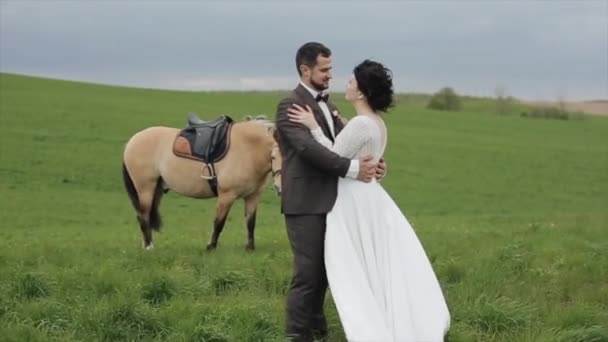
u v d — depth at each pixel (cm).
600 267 1007
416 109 6356
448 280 930
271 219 2259
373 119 650
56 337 661
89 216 2236
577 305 789
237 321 684
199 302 780
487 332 723
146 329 690
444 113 6169
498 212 2816
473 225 1859
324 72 652
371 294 614
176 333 665
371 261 625
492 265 991
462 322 732
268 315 714
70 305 746
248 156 1230
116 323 689
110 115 4428
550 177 3672
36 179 2831
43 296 791
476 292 838
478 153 4222
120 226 2047
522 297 848
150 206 1296
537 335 700
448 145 4422
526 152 4353
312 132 632
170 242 1404
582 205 3078
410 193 3108
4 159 3078
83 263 988
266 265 982
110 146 3550
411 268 630
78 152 3344
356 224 632
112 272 865
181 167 1256
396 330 608
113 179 2962
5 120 3897
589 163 4112
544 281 935
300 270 654
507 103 7519
